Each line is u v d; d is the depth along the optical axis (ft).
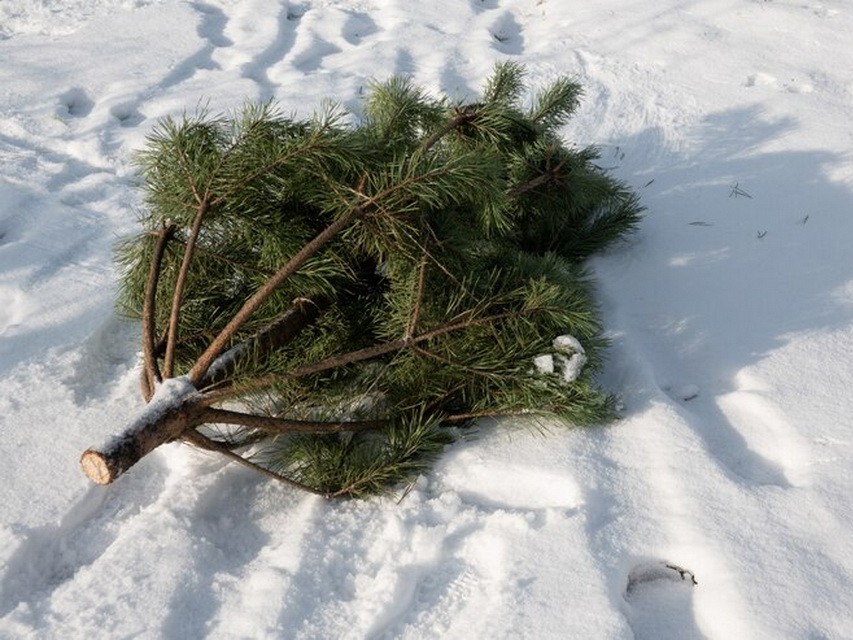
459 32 17.97
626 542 7.52
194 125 8.68
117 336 10.52
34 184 12.92
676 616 7.14
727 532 7.50
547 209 10.79
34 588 7.46
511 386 8.61
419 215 8.32
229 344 8.56
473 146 10.11
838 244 11.53
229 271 9.12
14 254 11.48
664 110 14.92
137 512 8.25
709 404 9.32
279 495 8.30
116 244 11.30
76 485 8.25
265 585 7.14
